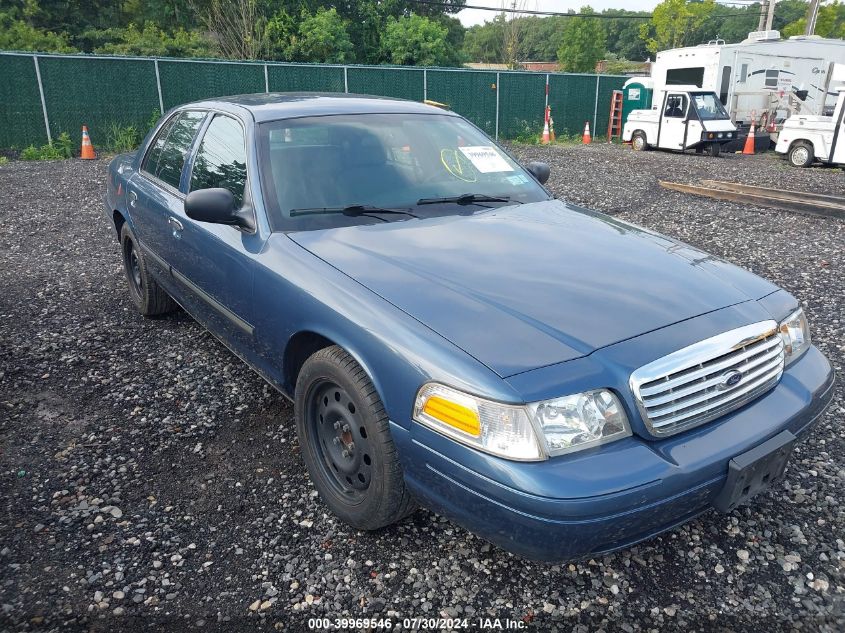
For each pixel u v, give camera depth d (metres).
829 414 3.73
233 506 3.03
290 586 2.55
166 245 4.27
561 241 3.14
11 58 15.39
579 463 2.12
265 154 3.46
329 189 3.42
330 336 2.68
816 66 20.39
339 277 2.78
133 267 5.29
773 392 2.62
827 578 2.59
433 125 4.09
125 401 3.96
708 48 19.91
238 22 27.97
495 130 22.58
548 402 2.13
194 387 4.13
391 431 2.43
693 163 15.95
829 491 3.08
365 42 32.66
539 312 2.47
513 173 4.08
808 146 15.15
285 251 3.06
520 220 3.43
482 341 2.31
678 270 2.89
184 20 36.97
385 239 3.09
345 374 2.62
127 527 2.87
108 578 2.58
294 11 29.94
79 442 3.52
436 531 2.86
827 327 4.97
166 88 17.28
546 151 18.84
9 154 15.55
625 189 11.38
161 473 3.26
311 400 2.93
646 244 3.21
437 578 2.60
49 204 9.68
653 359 2.29
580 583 2.57
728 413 2.47
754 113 20.27
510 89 22.42
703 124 17.59
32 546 2.74
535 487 2.05
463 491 2.21
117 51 27.91
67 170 13.12
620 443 2.23
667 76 21.45
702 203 10.05
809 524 2.88
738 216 9.03
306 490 3.14
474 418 2.16
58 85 15.99
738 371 2.46
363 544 2.78
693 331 2.44
